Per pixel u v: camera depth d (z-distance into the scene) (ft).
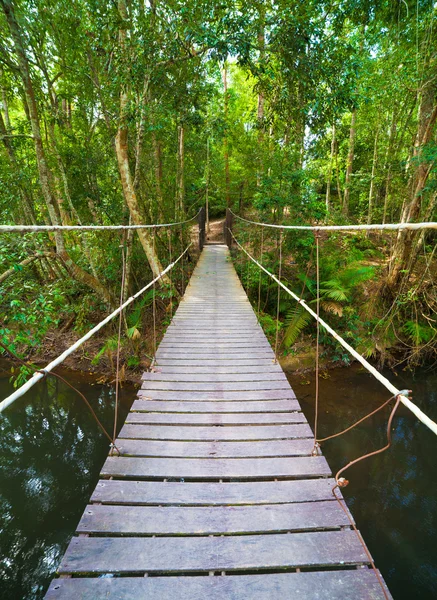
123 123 14.21
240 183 36.65
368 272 16.99
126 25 12.20
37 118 14.33
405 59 16.26
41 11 13.71
